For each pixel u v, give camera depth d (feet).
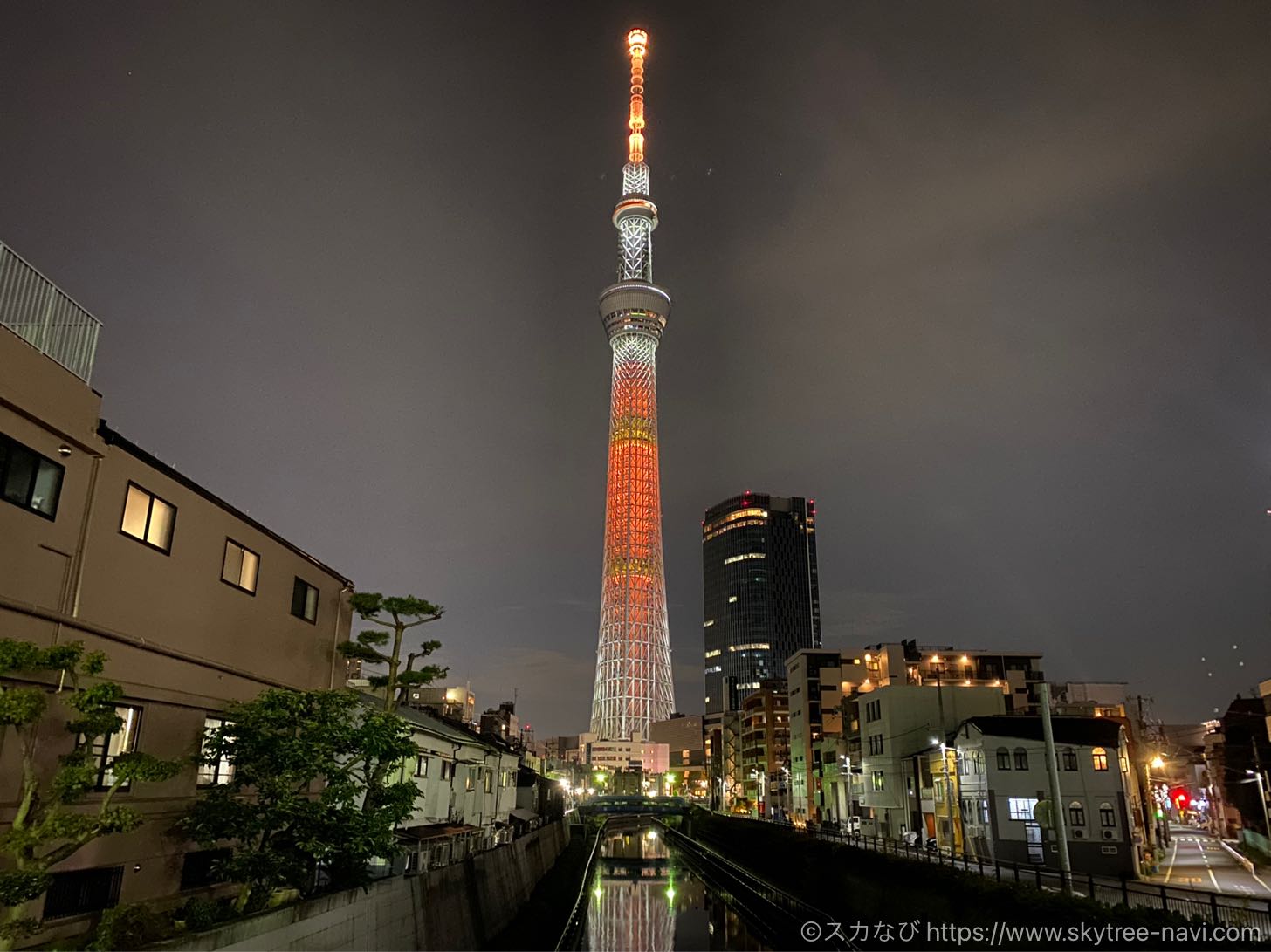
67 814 46.09
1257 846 199.41
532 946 107.96
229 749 63.10
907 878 112.78
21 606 51.31
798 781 326.85
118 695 46.91
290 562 90.27
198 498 72.64
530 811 216.54
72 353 59.67
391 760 72.33
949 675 314.35
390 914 74.28
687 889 211.20
